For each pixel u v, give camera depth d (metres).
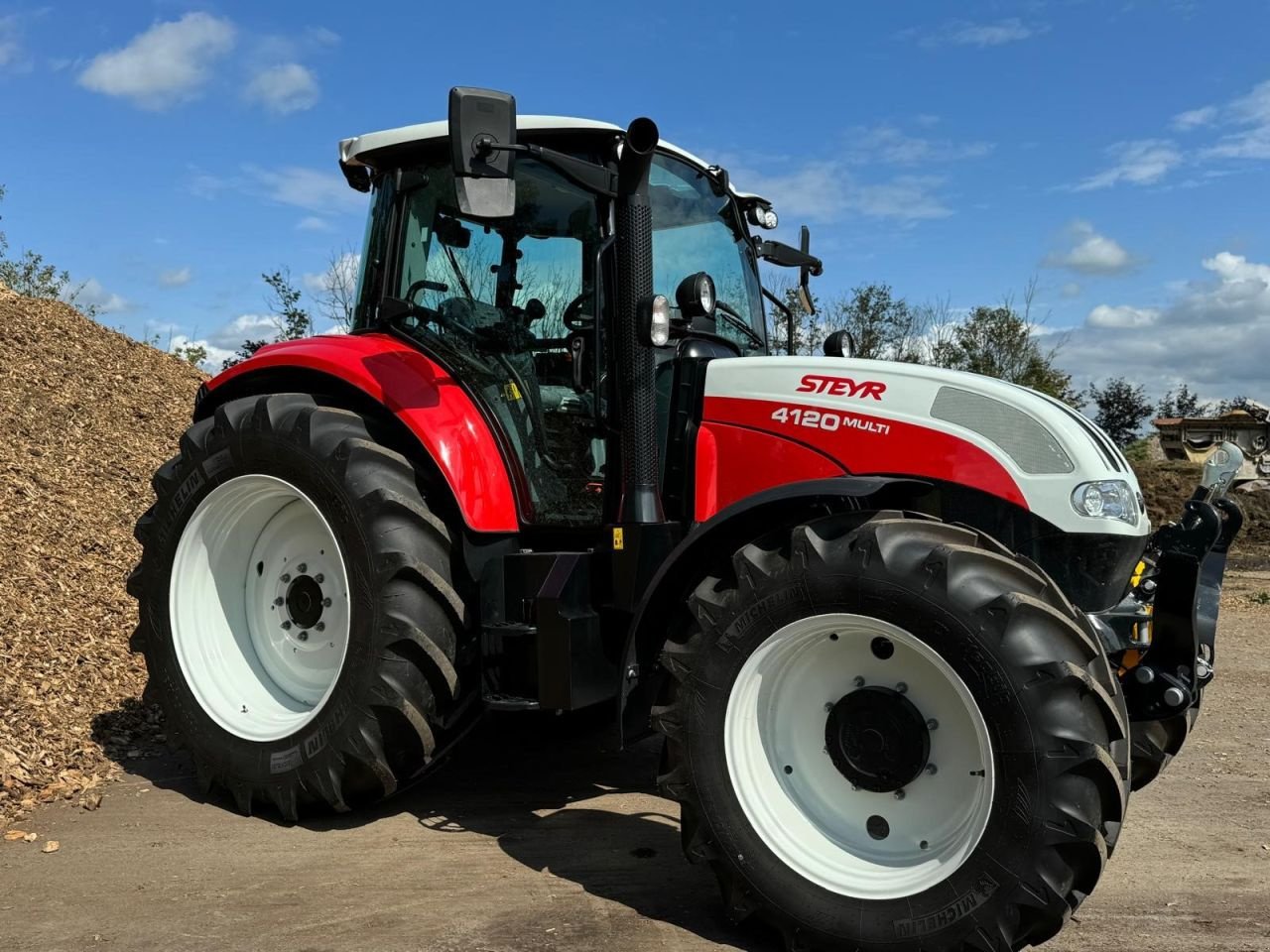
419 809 3.73
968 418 3.02
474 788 3.98
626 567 3.22
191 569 3.87
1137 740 3.36
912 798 2.73
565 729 4.81
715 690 2.79
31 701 4.33
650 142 3.08
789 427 3.21
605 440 3.47
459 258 3.77
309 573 3.83
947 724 2.68
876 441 3.09
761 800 2.76
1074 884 2.46
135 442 7.90
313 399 3.79
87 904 2.88
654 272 3.71
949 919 2.48
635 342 3.23
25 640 4.83
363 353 3.77
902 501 3.04
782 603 2.72
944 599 2.52
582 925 2.79
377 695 3.36
